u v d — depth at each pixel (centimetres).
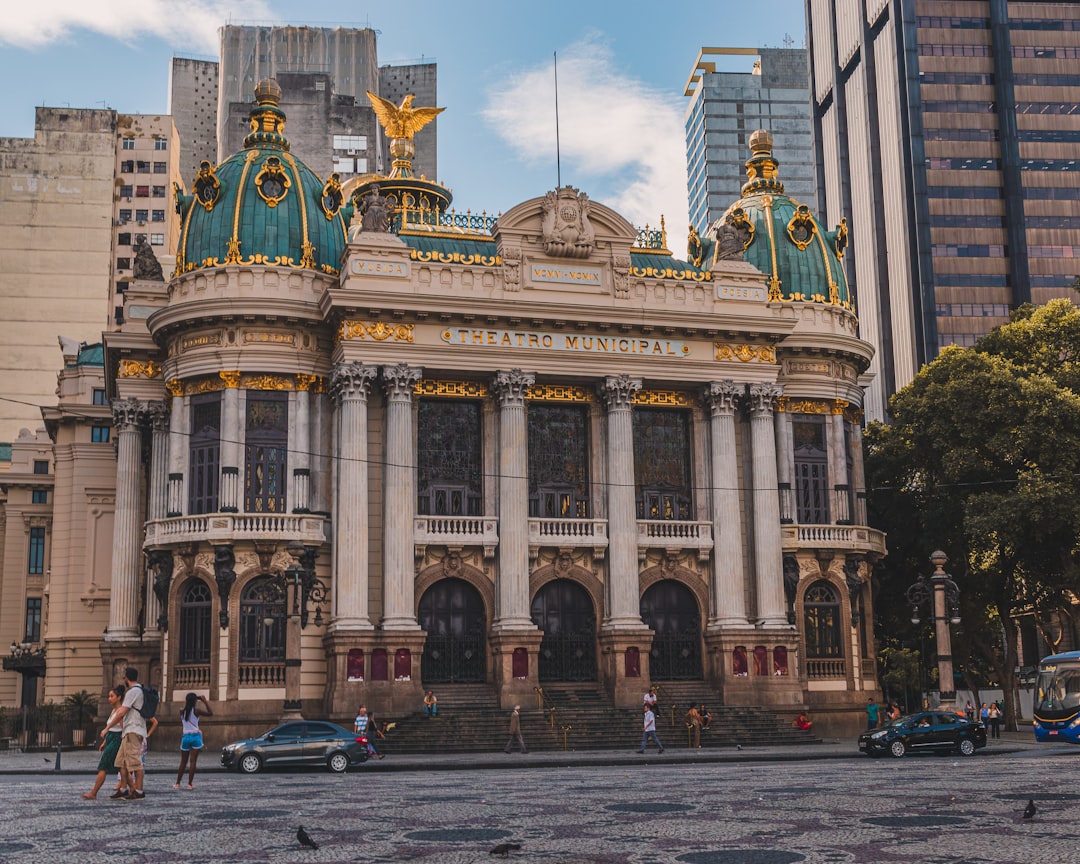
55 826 2194
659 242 6906
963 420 6372
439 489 5972
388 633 5531
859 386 7012
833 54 16075
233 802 2722
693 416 6350
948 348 6781
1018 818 2175
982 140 13962
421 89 19538
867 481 7269
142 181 14675
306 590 5159
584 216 6097
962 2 14262
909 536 7112
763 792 2856
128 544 6256
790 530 6372
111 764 2777
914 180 13762
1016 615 8088
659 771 3900
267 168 6147
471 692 5744
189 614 5784
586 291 6097
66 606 7294
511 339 5947
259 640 5653
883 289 14388
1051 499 5934
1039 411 6122
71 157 13325
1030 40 14200
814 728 6250
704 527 6191
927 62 14112
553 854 1808
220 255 6031
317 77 15562
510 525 5819
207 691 5622
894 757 4612
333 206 6366
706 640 6131
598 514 6084
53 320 12988
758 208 7031
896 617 7462
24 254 13075
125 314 6406
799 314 6712
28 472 9225
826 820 2211
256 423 5822
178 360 5938
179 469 5903
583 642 6009
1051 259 13725
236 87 17250
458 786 3259
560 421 6222
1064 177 13938
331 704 5459
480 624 5894
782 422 6556
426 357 5828
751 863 1700
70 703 6606
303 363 5884
